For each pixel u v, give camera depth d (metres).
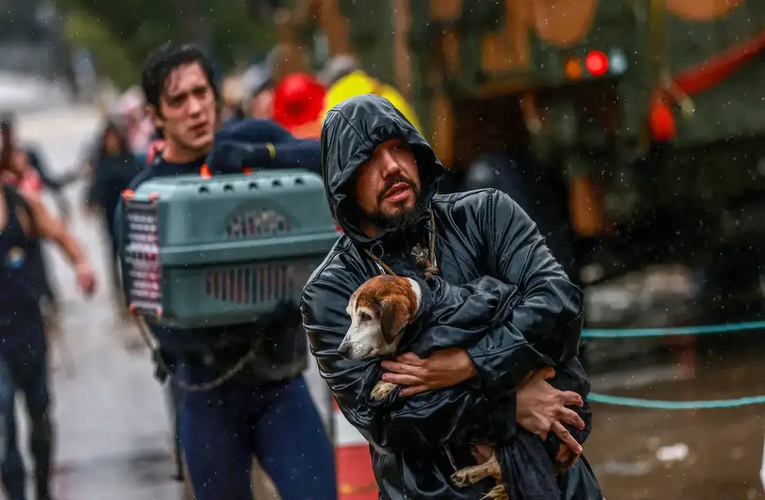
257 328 9.52
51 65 117.06
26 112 109.50
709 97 16.69
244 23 55.09
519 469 6.45
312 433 9.60
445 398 6.34
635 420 14.72
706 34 16.58
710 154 17.08
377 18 22.34
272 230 9.55
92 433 16.69
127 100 40.56
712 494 12.13
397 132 6.60
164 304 9.41
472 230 6.87
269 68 30.97
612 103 16.94
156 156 10.62
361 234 6.77
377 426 6.52
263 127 10.46
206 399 9.53
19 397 18.34
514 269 6.75
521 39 17.59
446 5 18.98
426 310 6.34
